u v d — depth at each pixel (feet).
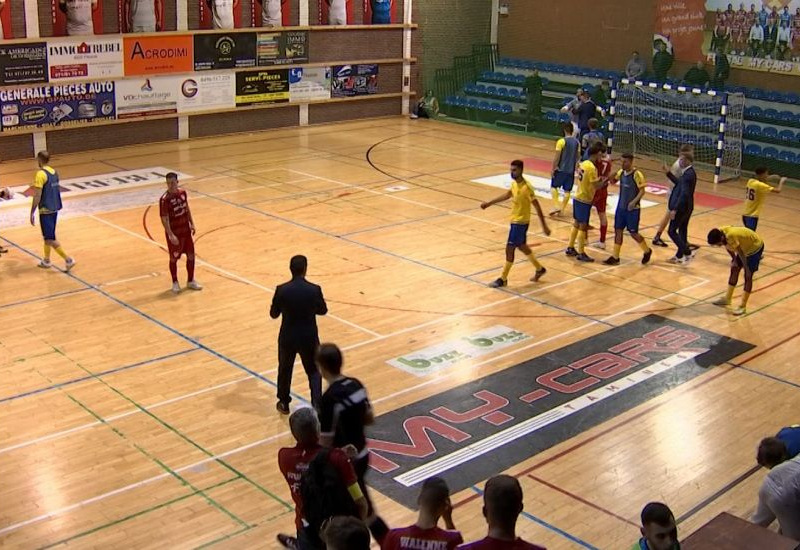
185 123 78.69
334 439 21.89
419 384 34.09
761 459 22.79
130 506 25.79
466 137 84.53
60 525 24.77
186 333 38.09
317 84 86.99
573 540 24.79
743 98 76.38
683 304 43.37
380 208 58.39
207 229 52.54
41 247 48.75
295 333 30.22
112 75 72.90
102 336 37.52
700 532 18.28
